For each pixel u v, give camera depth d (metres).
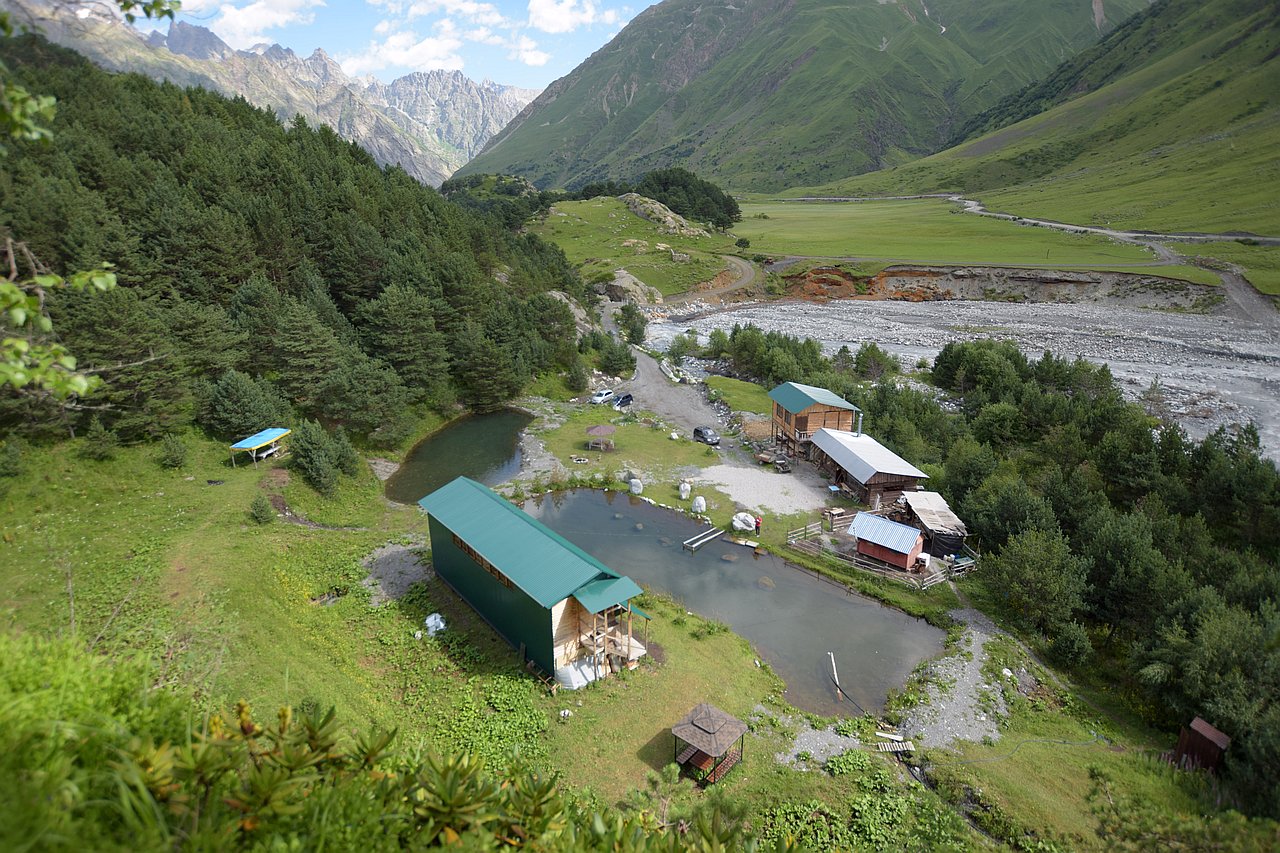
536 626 33.81
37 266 8.33
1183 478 54.12
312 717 9.95
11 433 47.03
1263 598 35.91
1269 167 186.50
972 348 91.69
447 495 43.72
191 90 123.06
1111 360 102.44
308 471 54.88
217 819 7.72
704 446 73.56
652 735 30.69
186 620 31.92
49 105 7.82
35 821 5.93
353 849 7.79
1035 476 55.94
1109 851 23.39
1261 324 118.25
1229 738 28.83
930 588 46.00
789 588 46.94
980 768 29.64
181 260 70.38
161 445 52.97
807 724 32.84
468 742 28.59
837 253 191.25
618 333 129.88
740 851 11.20
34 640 9.72
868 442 64.25
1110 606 40.16
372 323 78.31
